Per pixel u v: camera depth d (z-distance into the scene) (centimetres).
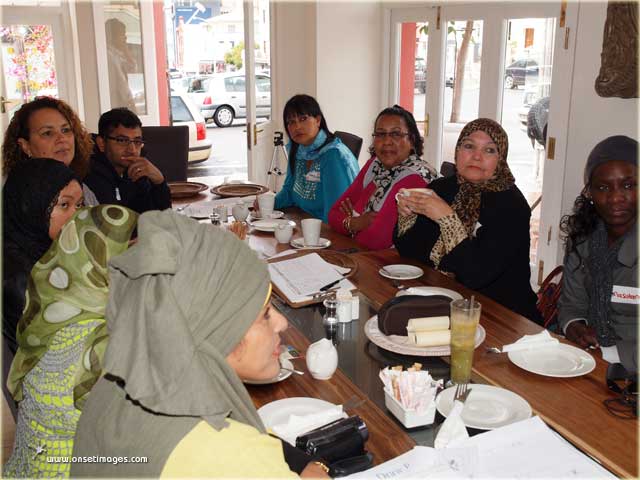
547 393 129
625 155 174
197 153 776
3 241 149
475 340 143
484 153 205
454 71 446
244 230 249
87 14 520
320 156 311
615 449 110
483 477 100
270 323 88
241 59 1551
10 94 561
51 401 98
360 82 512
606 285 180
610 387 131
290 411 120
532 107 385
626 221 178
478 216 208
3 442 223
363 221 259
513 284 208
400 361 145
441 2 445
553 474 101
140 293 71
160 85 621
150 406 70
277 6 521
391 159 259
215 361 74
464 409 121
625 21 299
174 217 79
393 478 99
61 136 236
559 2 354
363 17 500
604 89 318
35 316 102
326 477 95
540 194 388
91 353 97
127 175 294
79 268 101
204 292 73
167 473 70
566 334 187
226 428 74
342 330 162
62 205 151
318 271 193
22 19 545
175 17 1502
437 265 218
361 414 122
